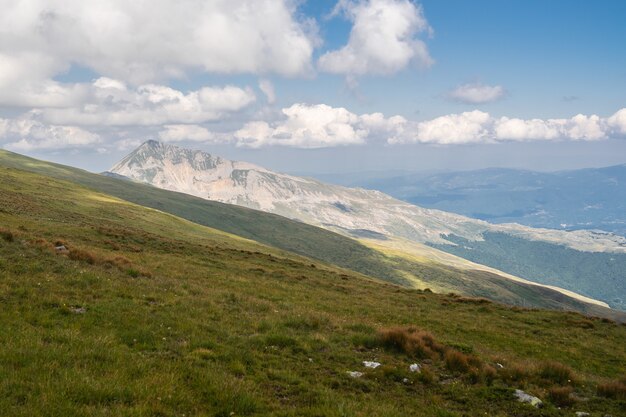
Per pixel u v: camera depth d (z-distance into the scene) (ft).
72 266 90.38
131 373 44.14
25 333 49.96
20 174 409.28
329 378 53.42
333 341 71.10
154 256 147.23
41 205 243.81
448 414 46.68
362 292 147.33
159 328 61.57
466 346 78.18
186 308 76.38
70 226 179.93
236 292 106.32
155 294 82.33
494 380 60.85
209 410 39.68
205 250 190.90
